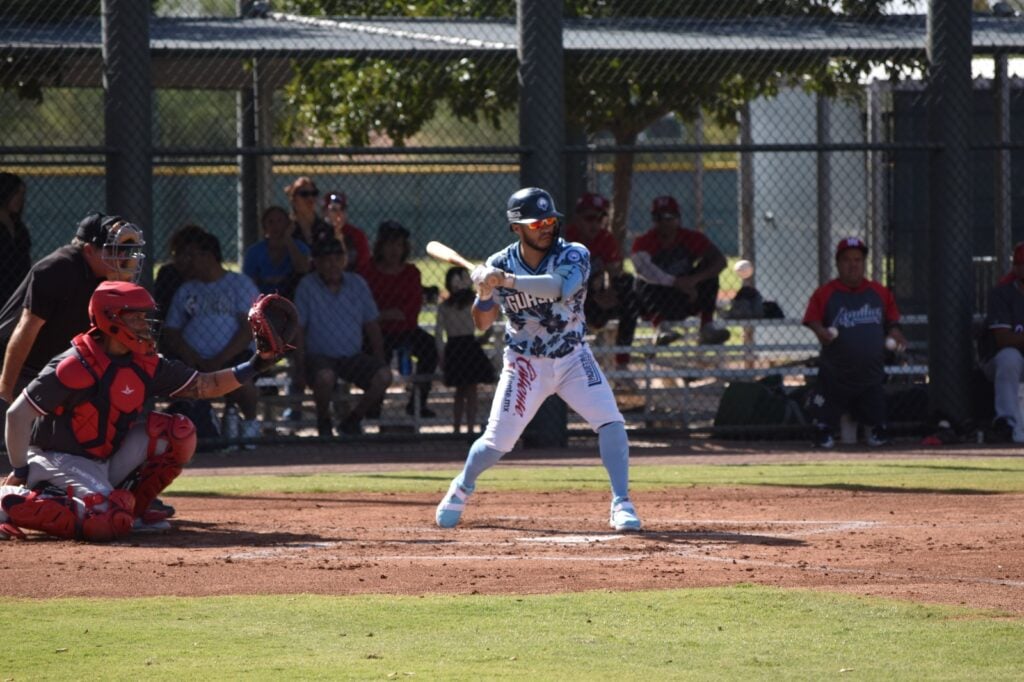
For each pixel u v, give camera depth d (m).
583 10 42.09
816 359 38.19
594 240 36.78
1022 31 37.72
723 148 32.62
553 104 32.50
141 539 19.83
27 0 34.56
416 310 36.16
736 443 34.38
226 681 12.07
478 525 21.31
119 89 31.14
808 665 12.80
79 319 20.20
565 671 12.52
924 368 36.75
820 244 45.91
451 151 32.09
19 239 31.61
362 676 12.27
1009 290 34.09
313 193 37.84
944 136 34.81
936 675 12.45
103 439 19.55
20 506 19.19
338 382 35.09
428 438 33.53
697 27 37.72
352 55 32.75
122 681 12.08
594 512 22.80
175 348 32.00
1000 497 24.61
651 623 14.45
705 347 35.50
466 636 13.88
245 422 33.16
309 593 15.91
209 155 31.72
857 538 19.92
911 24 38.47
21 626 14.14
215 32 35.31
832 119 47.88
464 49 33.12
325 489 25.70
